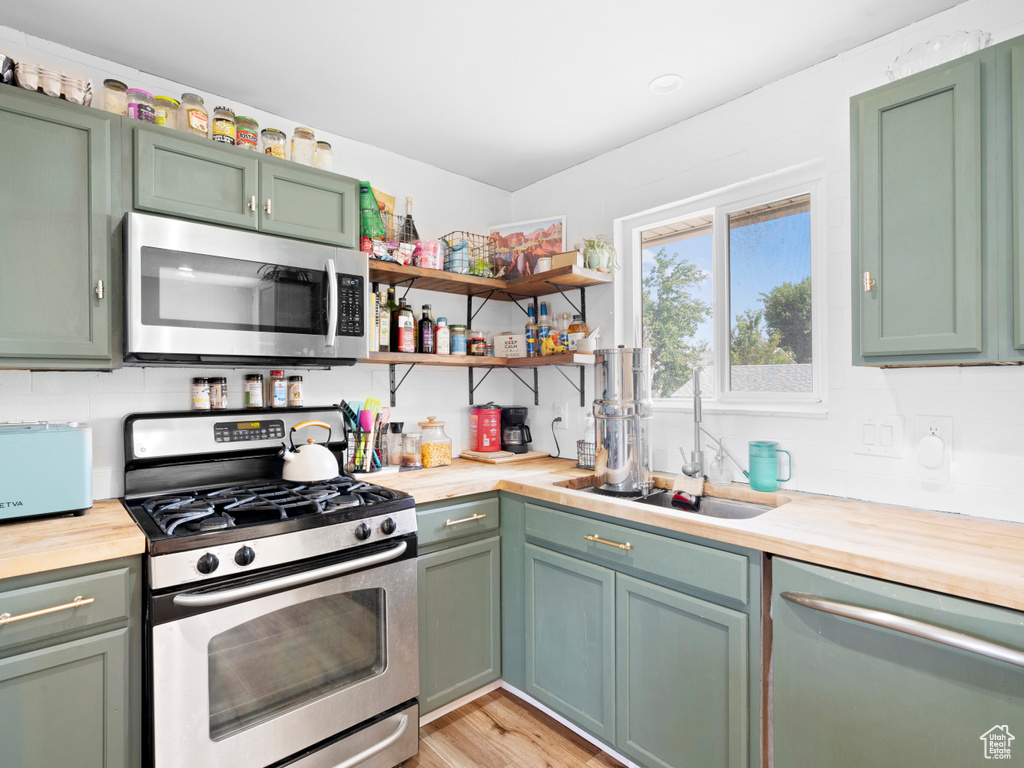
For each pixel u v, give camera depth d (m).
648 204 2.35
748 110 2.01
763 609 1.36
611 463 2.10
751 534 1.35
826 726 1.23
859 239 1.46
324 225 1.90
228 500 1.63
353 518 1.60
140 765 1.32
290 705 1.49
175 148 1.60
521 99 2.06
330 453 1.91
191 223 1.58
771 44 1.72
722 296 2.16
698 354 2.29
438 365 2.65
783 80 1.91
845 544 1.24
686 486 1.99
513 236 2.71
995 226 1.23
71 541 1.26
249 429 1.93
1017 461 1.42
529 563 2.00
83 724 1.23
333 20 1.59
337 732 1.58
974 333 1.26
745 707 1.39
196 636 1.33
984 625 1.00
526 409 2.74
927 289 1.34
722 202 2.15
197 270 1.58
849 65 1.75
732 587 1.40
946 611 1.04
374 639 1.68
